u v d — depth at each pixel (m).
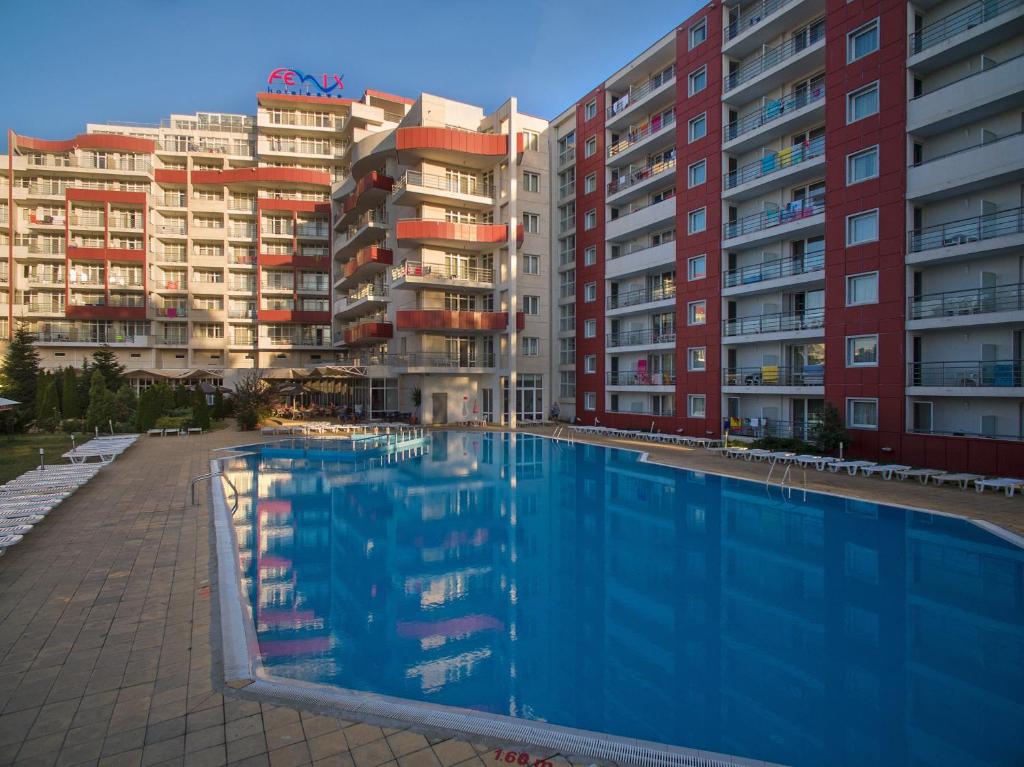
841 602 8.76
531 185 37.00
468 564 10.57
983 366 17.31
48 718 4.77
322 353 53.91
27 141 49.47
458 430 32.94
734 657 7.12
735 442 24.16
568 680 6.55
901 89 18.61
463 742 4.63
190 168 51.59
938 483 16.34
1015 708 5.99
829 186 20.72
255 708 5.00
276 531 12.60
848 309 20.05
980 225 17.30
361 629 7.81
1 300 49.25
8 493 13.30
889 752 5.26
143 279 49.72
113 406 29.91
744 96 25.12
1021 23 16.05
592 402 35.16
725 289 25.64
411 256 36.41
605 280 33.78
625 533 12.59
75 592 7.68
